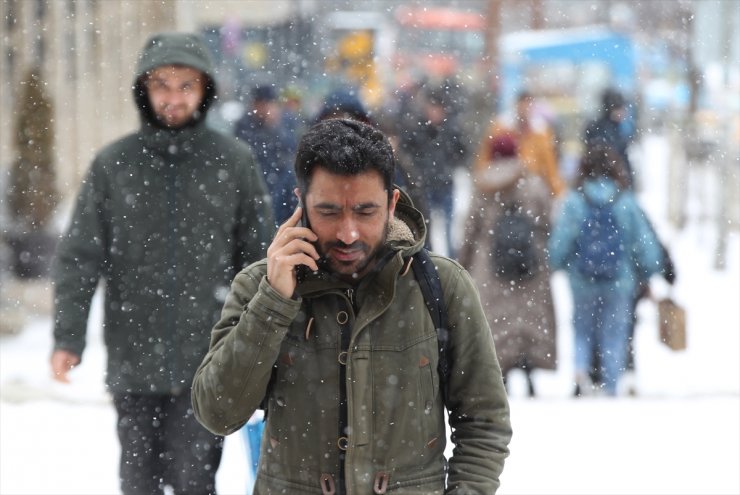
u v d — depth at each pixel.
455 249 36.25
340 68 87.94
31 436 19.56
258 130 24.64
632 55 72.69
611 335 23.75
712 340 29.89
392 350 8.53
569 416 21.61
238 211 14.05
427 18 109.94
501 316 23.72
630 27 77.25
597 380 23.88
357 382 8.46
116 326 13.77
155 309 13.70
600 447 19.48
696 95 48.78
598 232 23.55
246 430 12.34
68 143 46.06
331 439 8.52
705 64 59.97
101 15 49.34
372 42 92.44
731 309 34.22
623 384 23.97
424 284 8.65
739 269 41.22
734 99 46.88
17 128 31.59
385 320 8.55
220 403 8.48
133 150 13.85
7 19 40.62
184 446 13.62
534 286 23.73
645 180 58.34
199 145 13.92
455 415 9.00
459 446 8.88
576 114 65.94
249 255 14.05
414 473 8.59
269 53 72.69
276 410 8.67
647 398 23.33
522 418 21.47
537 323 23.66
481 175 24.05
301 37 76.69
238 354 8.31
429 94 36.19
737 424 20.94
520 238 23.72
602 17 100.94
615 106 23.95
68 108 45.97
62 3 45.03
